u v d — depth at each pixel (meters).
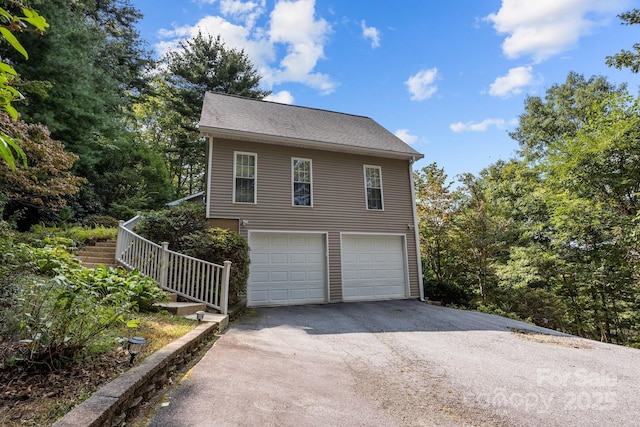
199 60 20.75
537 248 13.88
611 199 11.01
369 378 3.69
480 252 13.05
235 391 3.02
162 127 25.03
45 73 9.68
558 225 12.38
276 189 9.59
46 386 2.40
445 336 5.87
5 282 3.68
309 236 9.80
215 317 5.62
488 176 21.55
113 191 14.57
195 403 2.72
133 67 18.64
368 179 10.95
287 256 9.45
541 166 13.54
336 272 9.84
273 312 7.86
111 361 2.98
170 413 2.53
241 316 7.12
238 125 9.41
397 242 10.91
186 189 23.89
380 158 11.20
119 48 16.77
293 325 6.41
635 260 10.31
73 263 5.30
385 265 10.58
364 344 5.16
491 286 13.45
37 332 2.63
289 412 2.72
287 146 9.97
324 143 9.98
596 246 11.88
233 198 9.08
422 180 14.85
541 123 19.70
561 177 11.98
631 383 3.81
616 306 12.67
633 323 12.48
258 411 2.67
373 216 10.66
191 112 20.62
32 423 1.95
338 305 9.11
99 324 3.06
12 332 2.73
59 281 2.91
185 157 22.53
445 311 8.55
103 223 12.06
